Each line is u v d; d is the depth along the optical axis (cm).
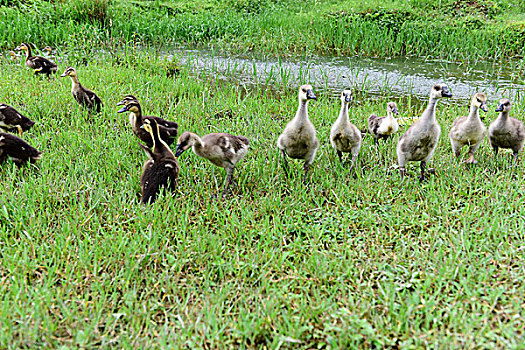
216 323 393
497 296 412
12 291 420
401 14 2038
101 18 1881
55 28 1703
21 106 944
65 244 494
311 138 654
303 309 411
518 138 713
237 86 1253
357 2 2377
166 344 376
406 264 478
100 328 401
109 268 475
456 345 364
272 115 1003
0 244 498
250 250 509
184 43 1866
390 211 591
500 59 1673
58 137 791
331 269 473
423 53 1778
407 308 407
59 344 377
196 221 570
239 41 1845
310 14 2180
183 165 695
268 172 700
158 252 493
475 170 708
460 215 566
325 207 616
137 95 1052
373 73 1486
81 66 1291
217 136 637
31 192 595
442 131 881
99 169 687
